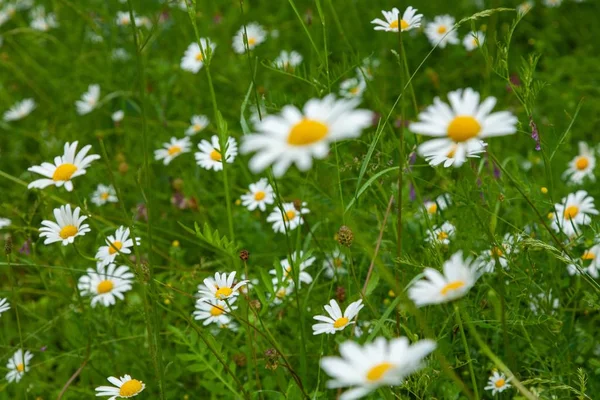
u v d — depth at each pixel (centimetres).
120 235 77
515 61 154
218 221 114
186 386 89
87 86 165
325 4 172
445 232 81
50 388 93
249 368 74
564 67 145
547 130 126
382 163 81
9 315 107
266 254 99
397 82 151
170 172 132
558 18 169
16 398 89
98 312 94
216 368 77
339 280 89
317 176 95
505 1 174
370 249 57
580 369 68
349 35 165
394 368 48
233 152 83
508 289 76
